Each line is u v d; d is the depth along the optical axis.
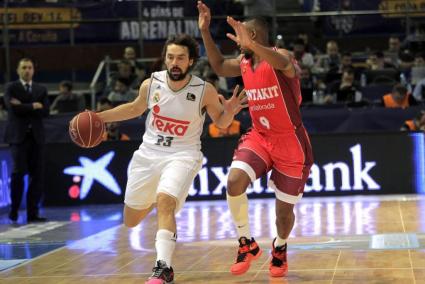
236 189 8.50
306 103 20.48
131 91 21.09
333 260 9.72
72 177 19.31
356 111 19.52
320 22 25.75
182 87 8.47
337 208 16.14
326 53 25.41
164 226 8.04
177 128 8.46
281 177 8.73
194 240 12.23
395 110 19.41
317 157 18.89
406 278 8.32
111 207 18.61
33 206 16.16
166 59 8.41
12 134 16.08
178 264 9.96
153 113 8.58
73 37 25.14
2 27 25.06
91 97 22.80
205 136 19.55
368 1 25.31
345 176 18.86
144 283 8.72
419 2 25.05
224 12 24.78
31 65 16.14
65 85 21.62
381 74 22.22
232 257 10.37
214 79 20.00
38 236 13.67
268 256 10.34
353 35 25.58
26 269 10.12
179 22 24.84
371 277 8.48
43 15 25.05
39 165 16.22
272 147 8.64
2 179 18.09
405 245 10.70
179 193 8.20
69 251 11.62
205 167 18.97
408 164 18.75
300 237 12.05
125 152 19.20
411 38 23.95
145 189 8.58
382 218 14.11
